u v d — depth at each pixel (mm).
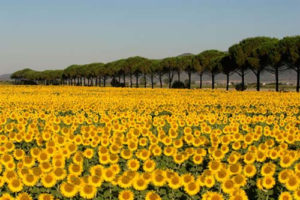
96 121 20156
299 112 27609
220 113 23750
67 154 11867
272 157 11562
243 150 13688
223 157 12180
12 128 16328
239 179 9117
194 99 37156
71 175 9398
